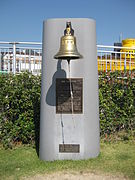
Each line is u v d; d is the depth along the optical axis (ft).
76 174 9.71
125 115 15.29
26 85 14.38
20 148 13.43
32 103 14.10
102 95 14.90
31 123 13.97
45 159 11.24
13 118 14.25
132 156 11.84
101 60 17.03
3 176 9.56
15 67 16.30
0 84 14.19
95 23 11.51
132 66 18.85
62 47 9.85
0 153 12.60
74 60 11.05
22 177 9.48
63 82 11.09
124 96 15.38
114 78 15.26
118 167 10.36
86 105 11.07
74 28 11.05
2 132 13.92
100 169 10.15
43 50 11.41
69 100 11.07
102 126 14.74
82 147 11.06
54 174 9.73
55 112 11.11
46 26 11.27
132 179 9.25
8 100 14.06
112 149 12.98
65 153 11.09
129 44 21.50
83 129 11.04
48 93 11.19
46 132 11.20
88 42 11.12
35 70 16.52
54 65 11.14
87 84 11.09
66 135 11.07
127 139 14.74
